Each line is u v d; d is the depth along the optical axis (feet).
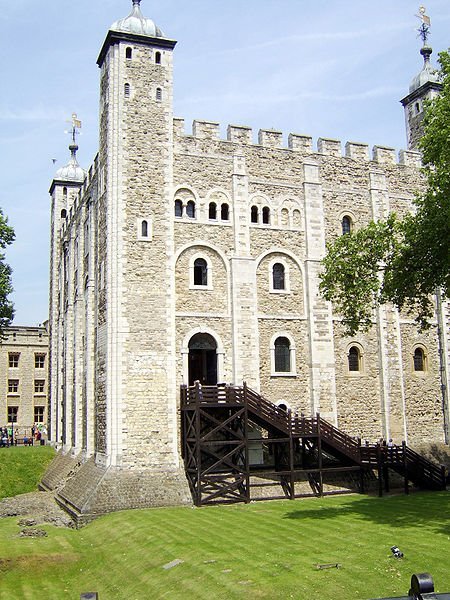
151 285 83.97
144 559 54.54
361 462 82.38
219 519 66.08
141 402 80.64
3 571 56.24
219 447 83.15
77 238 121.08
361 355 98.43
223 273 91.40
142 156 86.74
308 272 95.71
